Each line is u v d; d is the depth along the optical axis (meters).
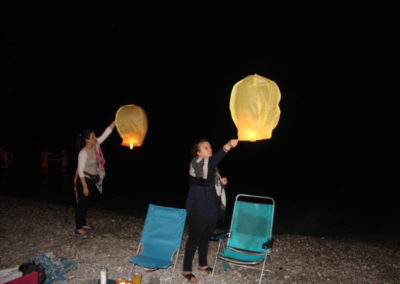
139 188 15.89
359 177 22.97
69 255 5.07
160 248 4.32
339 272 4.72
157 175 21.05
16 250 5.23
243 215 4.86
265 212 4.78
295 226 9.99
